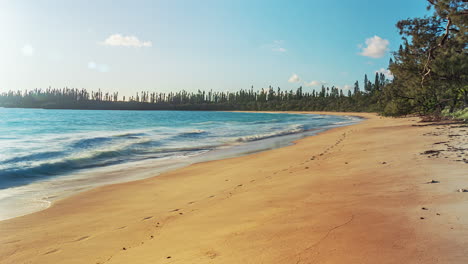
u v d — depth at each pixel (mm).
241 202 6039
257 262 3205
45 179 9812
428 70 23531
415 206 4555
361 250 3217
